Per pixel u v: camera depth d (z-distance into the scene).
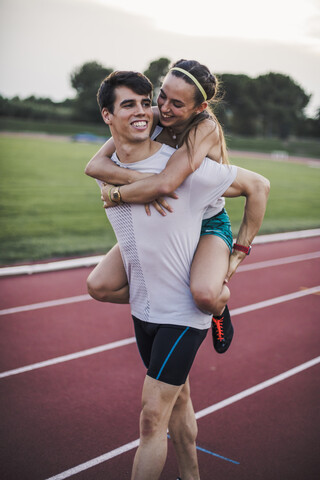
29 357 4.53
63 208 14.27
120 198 2.05
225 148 2.24
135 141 2.02
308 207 17.33
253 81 66.50
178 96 2.00
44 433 3.30
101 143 43.91
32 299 6.31
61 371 4.26
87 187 18.73
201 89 2.01
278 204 17.55
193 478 2.45
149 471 2.02
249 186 2.15
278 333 5.42
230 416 3.59
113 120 2.01
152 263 2.11
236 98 66.19
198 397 3.87
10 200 15.18
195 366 4.47
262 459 3.06
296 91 67.88
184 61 2.05
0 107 58.53
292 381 4.21
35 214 13.19
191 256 2.14
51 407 3.64
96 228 11.73
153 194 1.97
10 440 3.21
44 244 9.82
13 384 3.99
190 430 2.38
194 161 1.98
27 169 22.92
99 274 2.39
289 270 8.52
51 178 20.62
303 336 5.34
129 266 2.22
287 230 12.81
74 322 5.50
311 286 7.50
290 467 2.99
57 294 6.55
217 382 4.15
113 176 2.08
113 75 1.99
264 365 4.54
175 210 2.03
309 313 6.18
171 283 2.12
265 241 11.13
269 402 3.82
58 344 4.85
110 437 3.27
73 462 2.99
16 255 8.79
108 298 2.42
